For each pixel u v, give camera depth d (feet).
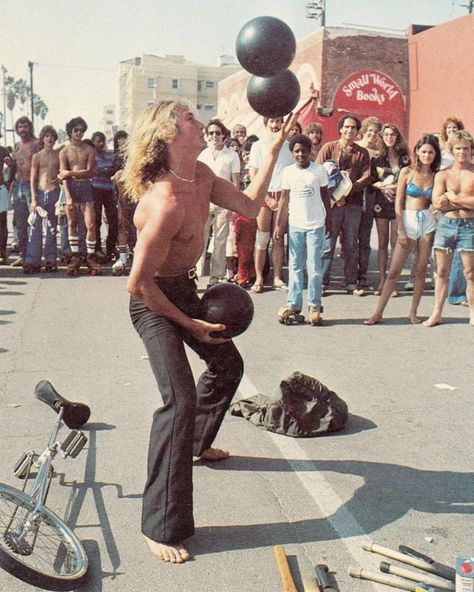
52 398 15.28
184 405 12.30
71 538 11.83
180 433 12.23
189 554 12.18
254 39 13.14
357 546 12.44
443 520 13.38
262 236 34.47
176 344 12.82
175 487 12.14
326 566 11.49
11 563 10.52
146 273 12.30
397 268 28.35
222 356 14.71
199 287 35.42
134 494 14.21
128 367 22.47
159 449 12.23
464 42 67.97
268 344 25.41
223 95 112.88
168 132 12.20
